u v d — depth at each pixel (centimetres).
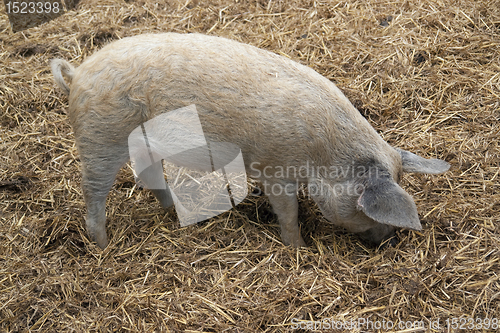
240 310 326
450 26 529
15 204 412
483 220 369
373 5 570
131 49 320
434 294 328
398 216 300
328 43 529
